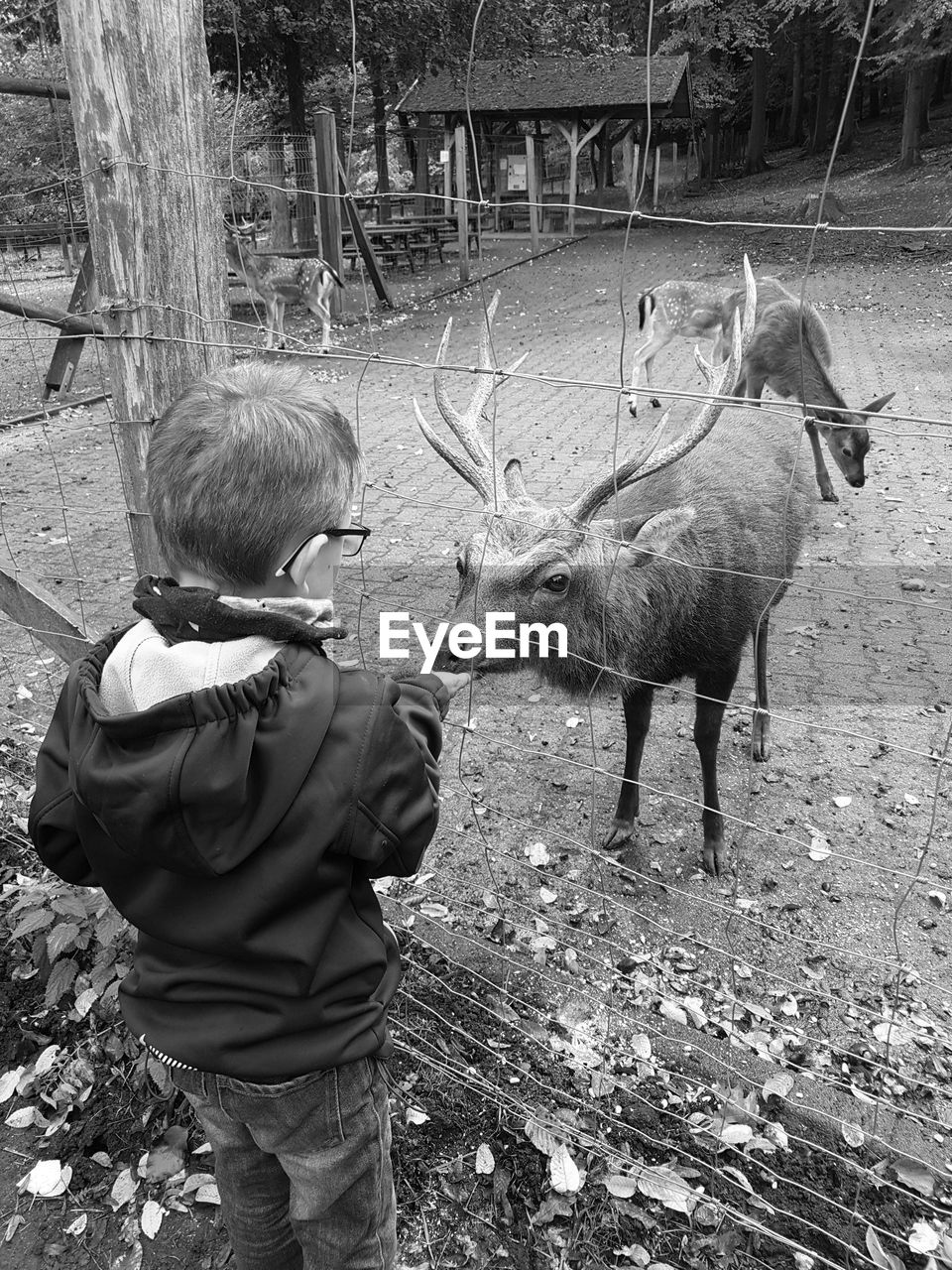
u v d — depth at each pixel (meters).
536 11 18.67
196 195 2.26
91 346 11.70
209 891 1.20
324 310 12.81
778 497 3.27
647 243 22.19
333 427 1.27
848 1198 2.04
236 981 1.24
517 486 2.90
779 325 6.92
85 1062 2.42
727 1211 1.95
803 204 22.44
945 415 8.55
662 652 2.95
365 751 1.18
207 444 1.21
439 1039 2.41
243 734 1.12
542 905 2.99
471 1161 2.14
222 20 13.86
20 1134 2.31
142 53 2.07
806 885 3.08
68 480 7.12
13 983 2.69
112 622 4.77
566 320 14.15
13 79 5.98
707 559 2.91
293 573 1.28
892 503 6.61
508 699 4.24
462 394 9.85
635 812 3.26
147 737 1.15
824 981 2.68
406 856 1.24
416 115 24.66
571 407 9.28
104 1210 2.12
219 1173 1.55
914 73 24.23
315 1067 1.27
